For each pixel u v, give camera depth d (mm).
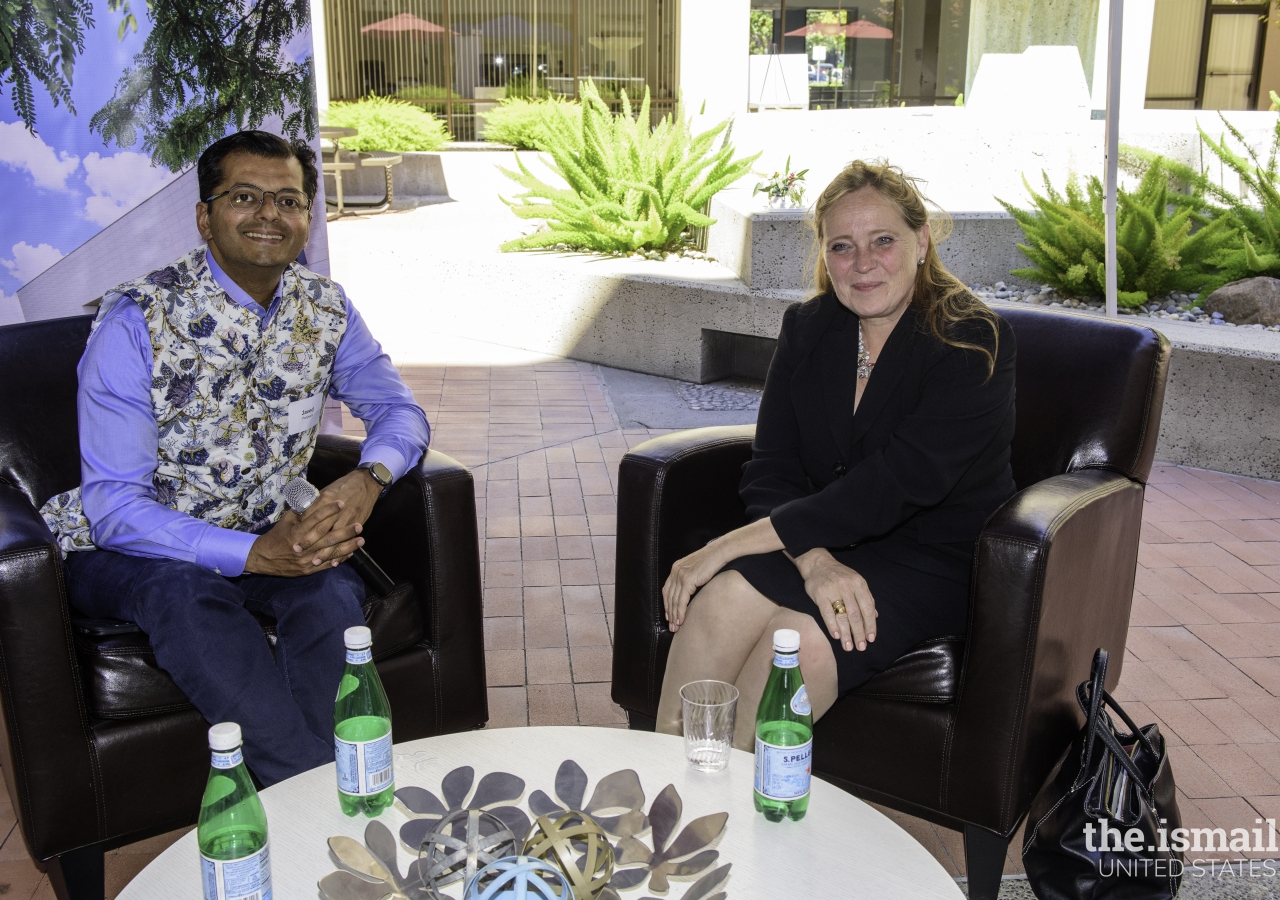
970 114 8227
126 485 2037
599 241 7023
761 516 2229
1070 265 5781
